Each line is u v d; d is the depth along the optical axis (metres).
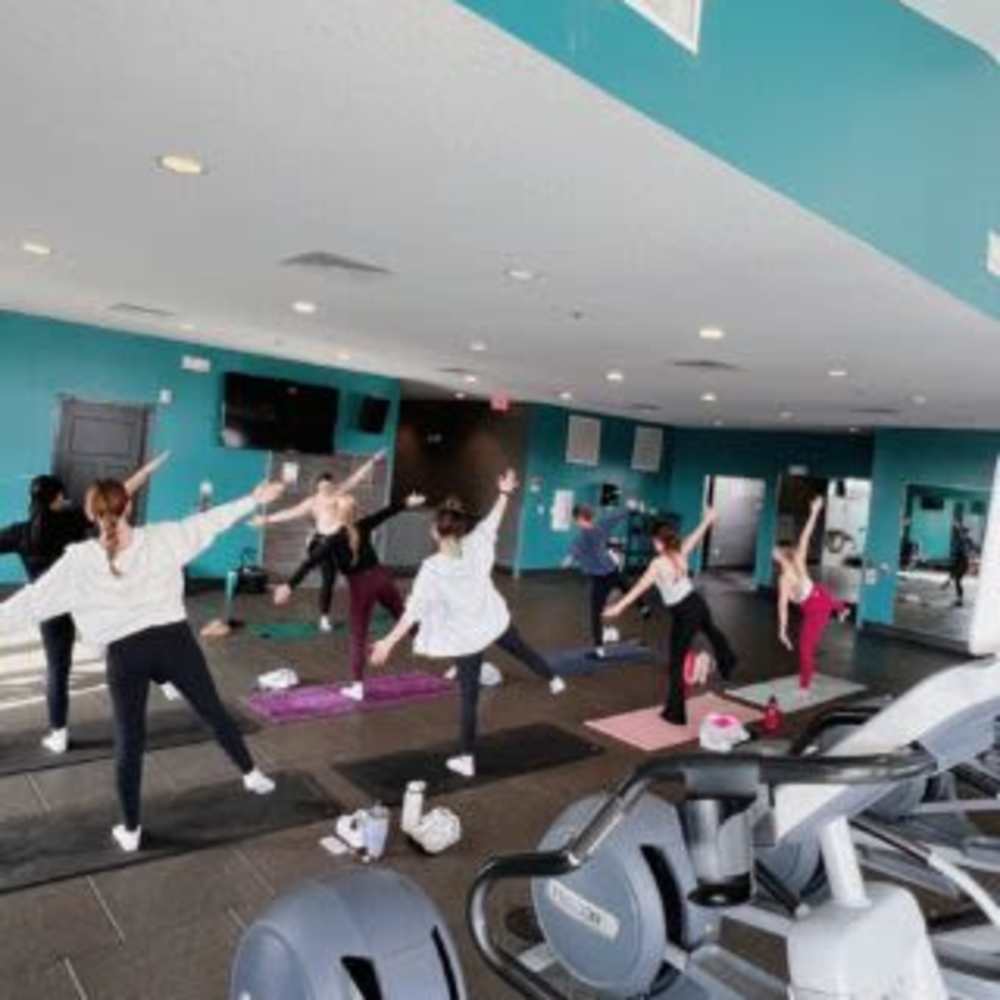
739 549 14.81
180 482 8.43
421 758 4.30
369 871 1.53
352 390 9.70
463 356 7.20
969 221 3.65
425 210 3.01
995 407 7.28
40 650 5.67
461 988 1.45
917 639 9.68
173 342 8.25
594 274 3.73
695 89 2.19
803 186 2.60
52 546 3.77
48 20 1.83
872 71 2.91
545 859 1.32
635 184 2.53
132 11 1.76
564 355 6.51
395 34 1.76
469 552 4.09
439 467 12.86
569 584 11.43
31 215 3.56
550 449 11.91
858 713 1.68
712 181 2.45
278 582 9.05
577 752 4.60
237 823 3.37
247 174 2.78
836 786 1.02
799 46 2.56
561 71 1.86
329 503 5.87
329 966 1.33
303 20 1.74
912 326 4.19
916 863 2.10
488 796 3.91
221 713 3.37
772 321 4.39
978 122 3.64
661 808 1.90
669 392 8.61
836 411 8.92
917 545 9.88
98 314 6.86
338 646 6.51
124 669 3.00
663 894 1.80
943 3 3.13
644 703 5.74
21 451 7.49
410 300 4.76
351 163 2.59
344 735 4.55
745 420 11.33
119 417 8.03
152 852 3.08
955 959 1.78
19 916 2.64
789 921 1.74
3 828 3.17
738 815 1.07
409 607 4.12
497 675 5.91
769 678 7.00
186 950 2.55
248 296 5.13
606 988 1.84
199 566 8.59
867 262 3.12
